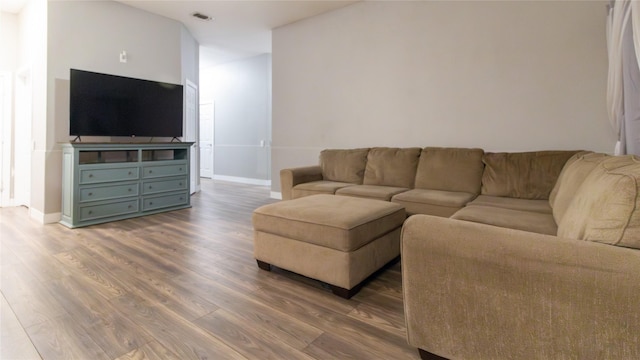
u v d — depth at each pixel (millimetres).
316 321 1702
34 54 3828
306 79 4844
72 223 3369
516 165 2934
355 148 4297
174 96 4406
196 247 2848
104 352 1428
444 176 3266
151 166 4004
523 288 1084
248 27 5109
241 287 2084
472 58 3461
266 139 6812
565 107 3012
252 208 4516
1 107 4395
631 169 1120
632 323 925
